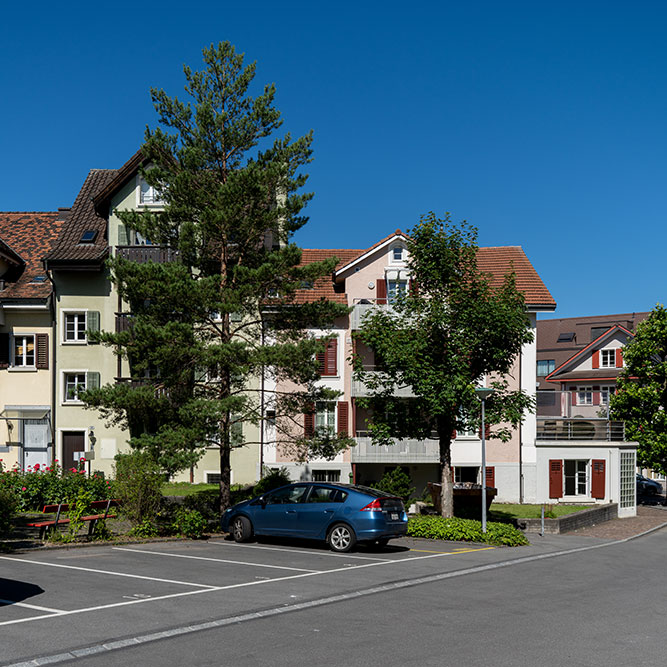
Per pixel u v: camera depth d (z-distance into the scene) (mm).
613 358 56125
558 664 8125
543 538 23156
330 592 12062
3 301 32594
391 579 13539
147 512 19609
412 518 21562
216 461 32781
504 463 34438
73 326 33188
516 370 34688
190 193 22156
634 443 34406
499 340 22250
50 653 8078
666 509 38281
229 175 22125
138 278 21078
